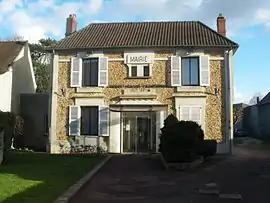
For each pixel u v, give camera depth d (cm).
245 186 1147
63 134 2233
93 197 991
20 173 1256
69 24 2542
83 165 1545
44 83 4150
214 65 2164
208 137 2127
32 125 2494
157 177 1323
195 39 2217
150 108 2164
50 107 2253
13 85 2525
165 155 1562
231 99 2133
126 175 1366
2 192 938
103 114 2206
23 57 2742
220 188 1120
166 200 965
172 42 2188
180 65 2175
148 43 2191
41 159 1709
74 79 2245
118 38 2298
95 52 2234
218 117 2134
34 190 981
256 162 1712
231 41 2161
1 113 1520
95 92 2225
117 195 1021
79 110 2231
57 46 2256
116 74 2214
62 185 1083
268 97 3947
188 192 1065
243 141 3344
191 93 2156
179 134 1531
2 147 1498
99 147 2103
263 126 3878
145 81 2191
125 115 2214
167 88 2173
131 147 2194
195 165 1570
